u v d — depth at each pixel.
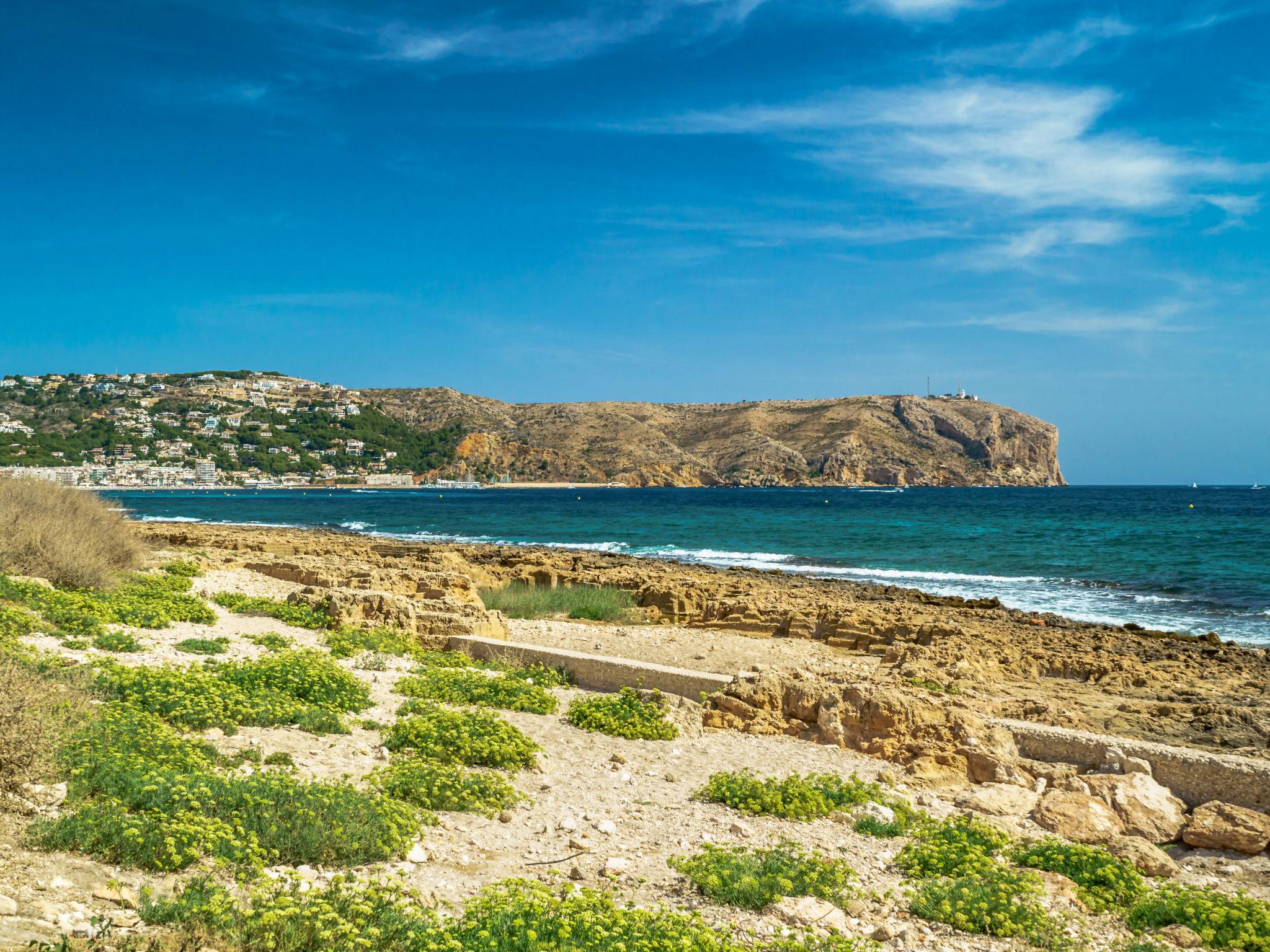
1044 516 82.56
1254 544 48.94
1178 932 6.98
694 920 6.34
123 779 7.01
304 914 5.40
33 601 14.41
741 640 21.11
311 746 9.78
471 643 17.11
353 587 22.77
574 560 35.31
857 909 7.06
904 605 26.56
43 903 5.09
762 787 9.81
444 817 8.43
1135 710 14.62
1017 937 6.78
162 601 17.28
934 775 11.05
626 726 12.18
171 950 4.84
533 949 5.52
